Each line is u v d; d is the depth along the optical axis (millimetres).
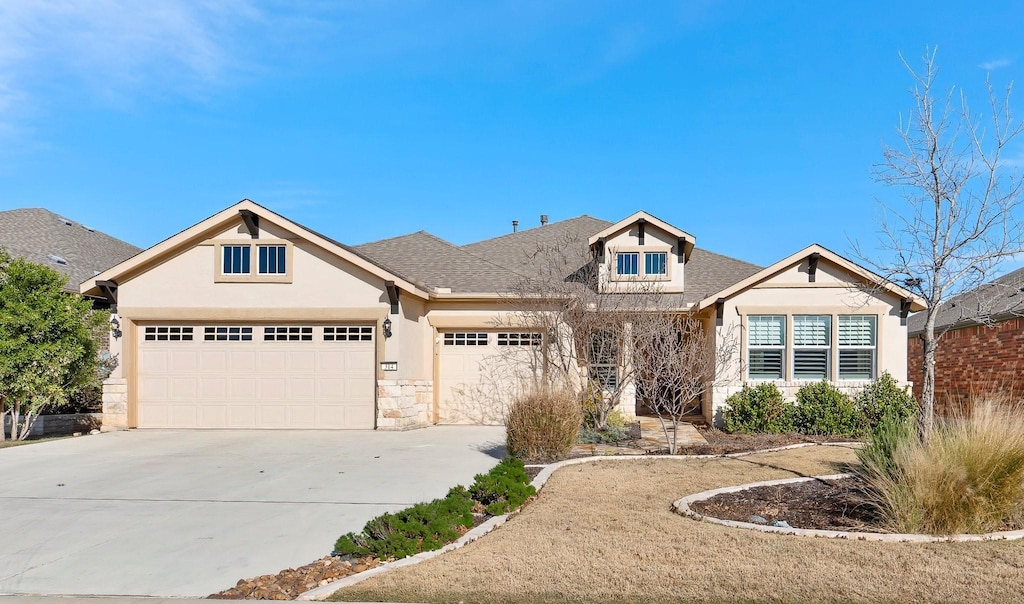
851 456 11148
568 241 21375
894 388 15094
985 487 6609
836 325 16062
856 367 16031
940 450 6945
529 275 19781
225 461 11570
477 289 17734
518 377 17156
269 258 16422
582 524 6922
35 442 14070
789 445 12938
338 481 9797
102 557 6395
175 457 12016
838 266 16016
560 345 16109
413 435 15102
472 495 8289
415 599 5090
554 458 11242
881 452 7816
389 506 8297
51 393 14977
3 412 14734
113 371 16266
